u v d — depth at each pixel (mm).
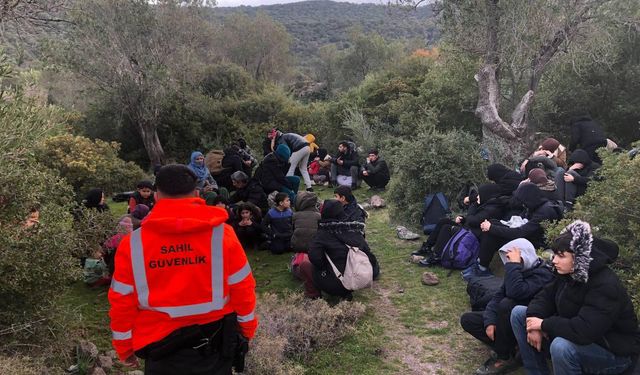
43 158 10930
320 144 17000
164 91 15172
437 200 7312
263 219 7168
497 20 9289
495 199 5852
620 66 10773
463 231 6078
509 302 3910
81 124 16594
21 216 3852
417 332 4707
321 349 4414
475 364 4156
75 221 4852
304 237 5855
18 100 4273
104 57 14141
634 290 3725
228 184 9398
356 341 4555
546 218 5215
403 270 6230
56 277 3834
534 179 5598
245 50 37000
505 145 8867
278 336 4234
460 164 7660
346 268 4957
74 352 4148
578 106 11000
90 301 5465
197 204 2404
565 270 3250
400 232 7484
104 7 14195
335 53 43438
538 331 3482
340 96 18328
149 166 17281
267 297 5137
